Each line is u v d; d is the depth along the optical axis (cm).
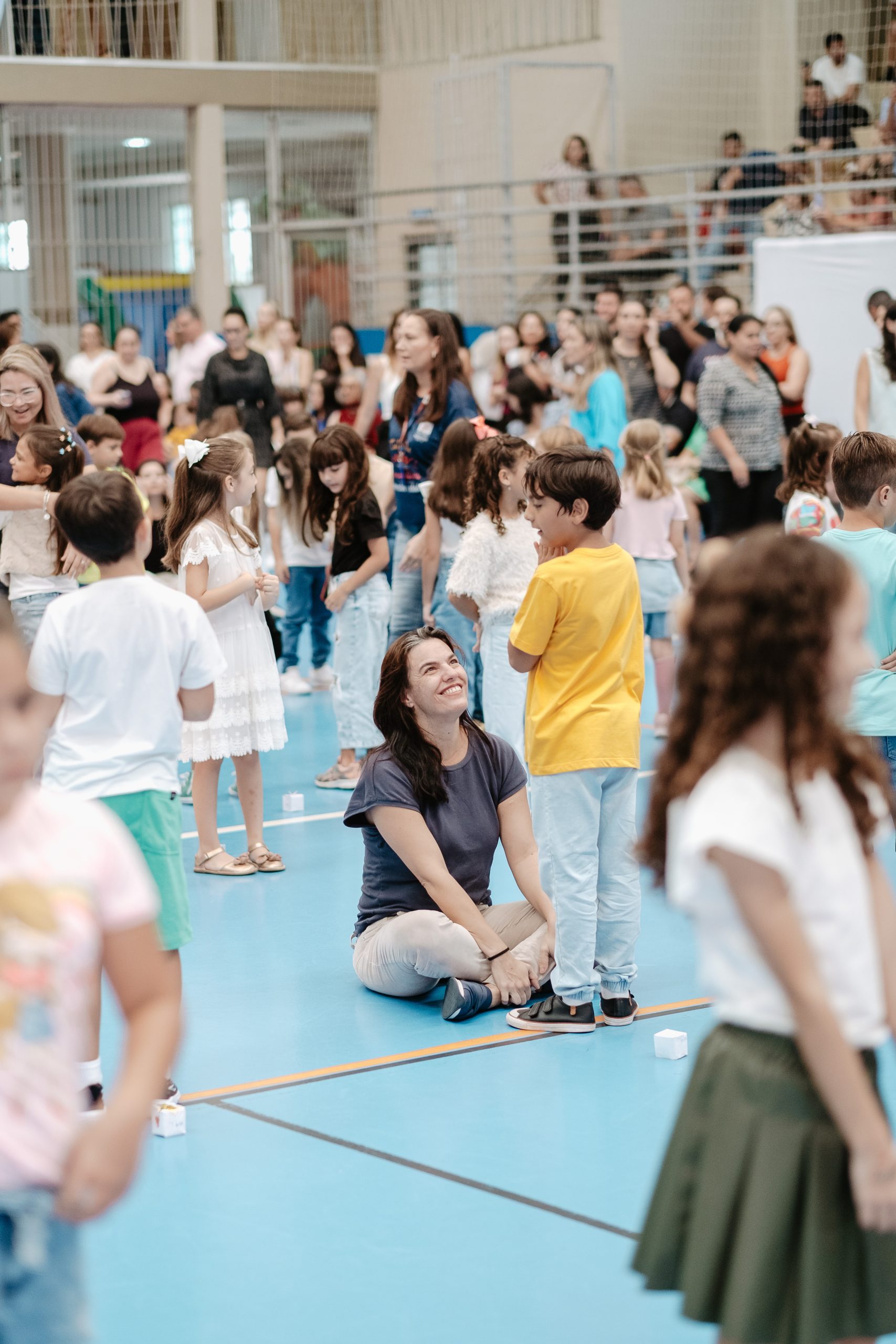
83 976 173
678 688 203
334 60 1769
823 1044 185
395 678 436
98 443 748
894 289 1191
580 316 1226
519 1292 282
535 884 450
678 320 1250
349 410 1175
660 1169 209
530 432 1023
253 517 633
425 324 705
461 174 1766
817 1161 193
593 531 403
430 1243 301
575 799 404
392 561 861
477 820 449
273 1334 269
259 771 588
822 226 1419
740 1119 196
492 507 575
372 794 439
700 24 1688
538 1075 387
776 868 187
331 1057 402
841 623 193
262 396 1098
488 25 1734
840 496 463
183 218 1728
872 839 203
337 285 1777
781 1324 194
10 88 1611
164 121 1705
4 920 168
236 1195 324
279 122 1747
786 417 1112
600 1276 287
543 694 407
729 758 194
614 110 1667
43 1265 170
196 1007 443
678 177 1716
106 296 1688
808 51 1675
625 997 423
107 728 344
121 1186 168
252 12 1722
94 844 179
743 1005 196
